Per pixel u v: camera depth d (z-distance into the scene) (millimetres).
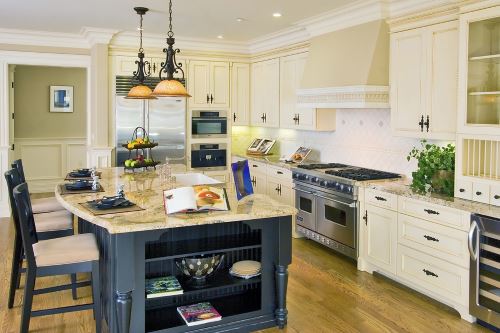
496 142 3621
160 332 2996
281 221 3277
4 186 6859
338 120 5906
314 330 3354
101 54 6480
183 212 3057
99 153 6547
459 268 3520
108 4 4855
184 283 3195
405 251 4039
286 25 5781
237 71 7402
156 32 6387
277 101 6691
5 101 6711
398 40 4465
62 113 9164
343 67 4945
